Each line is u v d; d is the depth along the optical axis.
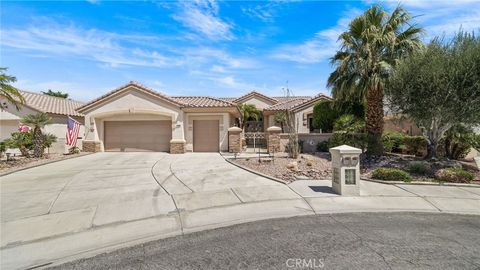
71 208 7.69
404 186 9.89
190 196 8.68
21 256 5.09
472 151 16.70
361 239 5.57
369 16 15.66
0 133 22.61
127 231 6.14
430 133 13.90
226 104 20.92
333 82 17.39
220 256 4.93
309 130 25.38
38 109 22.27
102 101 20.83
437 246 5.23
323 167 13.09
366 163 13.64
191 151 21.05
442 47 12.17
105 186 10.12
